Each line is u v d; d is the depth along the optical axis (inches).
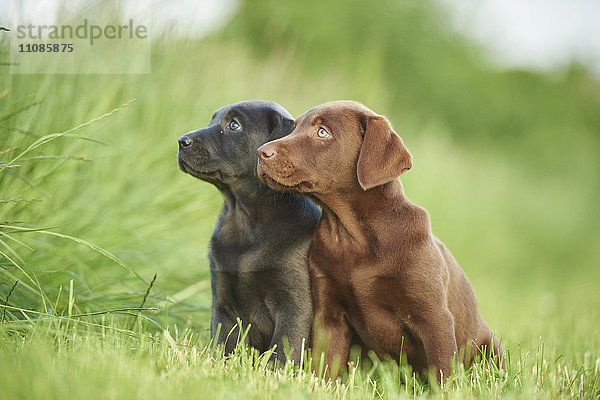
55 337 190.1
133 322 246.5
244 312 241.4
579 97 1672.0
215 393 161.3
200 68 385.4
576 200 1004.6
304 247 234.7
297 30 1026.1
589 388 214.1
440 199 641.0
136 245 295.9
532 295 582.9
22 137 257.3
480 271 645.3
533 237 825.5
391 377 209.0
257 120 244.5
